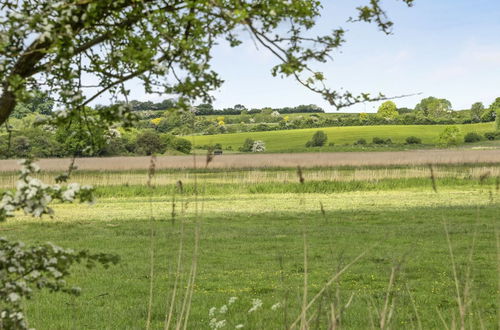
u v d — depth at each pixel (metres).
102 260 3.88
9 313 3.58
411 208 30.92
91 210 31.91
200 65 3.21
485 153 57.44
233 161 52.69
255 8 3.29
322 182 42.97
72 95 3.45
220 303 11.50
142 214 29.56
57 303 11.70
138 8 3.48
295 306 10.62
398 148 111.50
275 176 44.78
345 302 10.93
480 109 168.50
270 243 19.94
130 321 10.31
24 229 24.25
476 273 13.23
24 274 3.62
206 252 18.12
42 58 3.62
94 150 3.59
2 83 3.38
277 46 3.22
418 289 12.45
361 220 26.34
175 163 50.97
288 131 147.00
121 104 3.36
